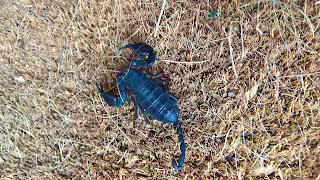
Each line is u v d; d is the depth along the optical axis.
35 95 0.16
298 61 0.14
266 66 0.14
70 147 0.16
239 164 0.15
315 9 0.14
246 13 0.15
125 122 0.15
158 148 0.15
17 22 0.16
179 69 0.15
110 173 0.15
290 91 0.14
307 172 0.14
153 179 0.15
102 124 0.15
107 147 0.15
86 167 0.15
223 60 0.15
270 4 0.14
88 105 0.15
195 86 0.15
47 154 0.16
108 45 0.16
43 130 0.16
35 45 0.16
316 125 0.14
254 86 0.14
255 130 0.15
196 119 0.15
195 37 0.15
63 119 0.16
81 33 0.15
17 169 0.16
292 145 0.14
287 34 0.14
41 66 0.16
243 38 0.15
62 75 0.16
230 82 0.15
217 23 0.15
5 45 0.16
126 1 0.15
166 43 0.15
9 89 0.16
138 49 0.14
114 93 0.16
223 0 0.15
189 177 0.15
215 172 0.15
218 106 0.15
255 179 0.14
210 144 0.15
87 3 0.15
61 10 0.15
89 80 0.16
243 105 0.15
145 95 0.14
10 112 0.16
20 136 0.16
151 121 0.15
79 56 0.16
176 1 0.15
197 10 0.15
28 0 0.15
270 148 0.14
